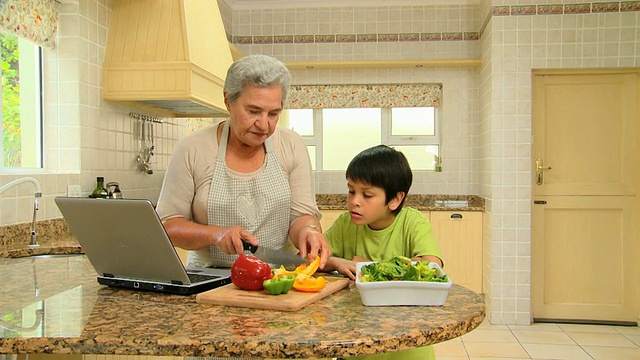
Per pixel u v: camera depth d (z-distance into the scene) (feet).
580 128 13.03
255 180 4.69
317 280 3.48
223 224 4.69
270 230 4.82
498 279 12.94
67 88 8.43
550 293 13.23
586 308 13.12
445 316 3.00
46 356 4.55
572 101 13.03
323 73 15.64
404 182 4.66
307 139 16.25
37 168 8.32
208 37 9.73
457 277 13.89
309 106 15.72
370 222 4.66
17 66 8.15
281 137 4.95
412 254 4.68
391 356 4.09
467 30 15.21
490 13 13.04
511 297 12.93
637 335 12.02
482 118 14.49
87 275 4.35
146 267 3.62
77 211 3.54
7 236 6.91
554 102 13.07
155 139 11.12
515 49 12.75
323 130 16.28
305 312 3.09
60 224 7.96
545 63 12.68
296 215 4.96
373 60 15.12
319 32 15.62
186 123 12.93
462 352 10.81
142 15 9.00
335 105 15.65
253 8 15.78
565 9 12.61
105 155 9.22
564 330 12.42
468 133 15.31
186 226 4.26
